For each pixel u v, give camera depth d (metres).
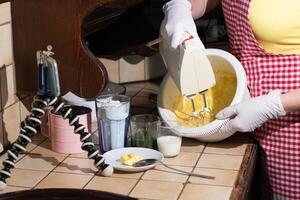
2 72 1.64
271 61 1.71
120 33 2.11
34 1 1.60
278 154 1.74
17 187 1.44
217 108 1.80
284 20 1.66
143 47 2.14
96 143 1.71
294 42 1.69
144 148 1.64
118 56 2.28
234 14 1.75
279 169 1.76
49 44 1.62
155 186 1.44
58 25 1.60
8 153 1.45
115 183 1.46
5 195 1.36
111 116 1.62
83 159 1.61
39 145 1.70
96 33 2.09
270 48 1.72
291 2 1.66
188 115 1.79
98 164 1.49
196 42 1.57
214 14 2.28
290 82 1.70
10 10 1.63
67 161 1.59
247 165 1.58
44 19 1.60
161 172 1.52
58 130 1.63
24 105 1.74
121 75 2.38
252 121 1.65
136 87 2.36
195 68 1.55
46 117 1.73
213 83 1.59
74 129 1.53
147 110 2.05
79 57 1.60
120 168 1.51
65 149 1.64
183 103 1.80
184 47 1.55
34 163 1.58
